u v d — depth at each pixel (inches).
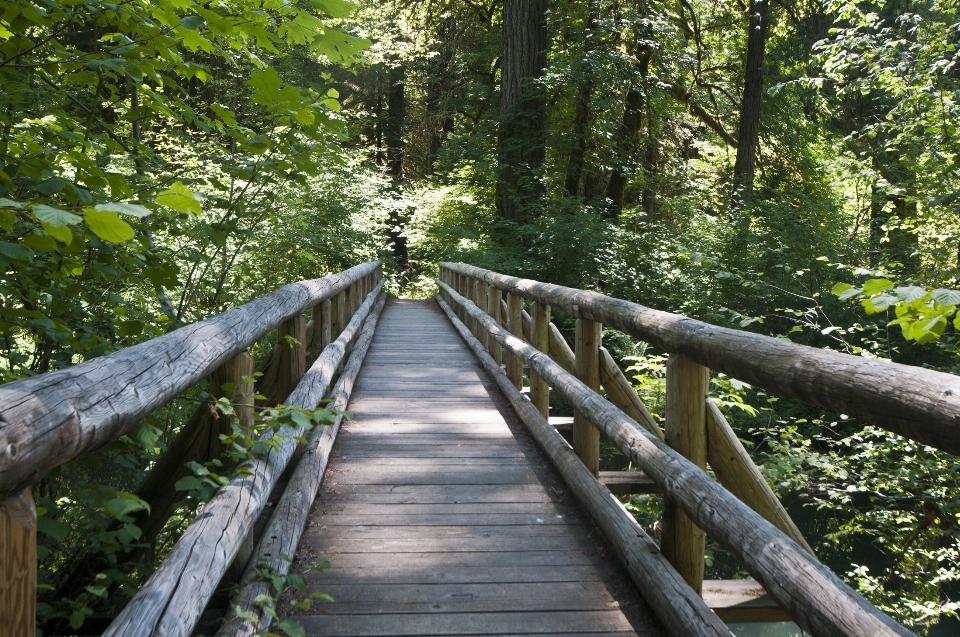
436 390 268.1
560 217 566.6
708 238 519.8
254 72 123.4
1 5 102.5
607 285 545.6
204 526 83.7
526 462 183.9
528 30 678.5
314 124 131.0
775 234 490.3
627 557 118.4
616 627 106.6
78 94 162.9
